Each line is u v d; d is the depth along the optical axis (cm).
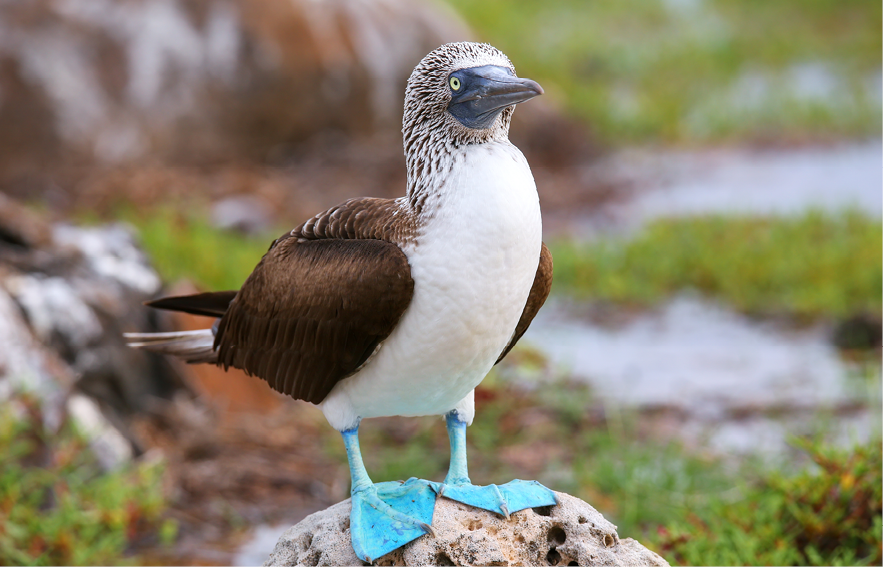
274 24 2422
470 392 648
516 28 3756
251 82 2388
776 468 1006
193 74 2338
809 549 817
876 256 1753
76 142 2211
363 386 605
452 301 554
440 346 566
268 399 1313
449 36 2662
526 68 3241
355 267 573
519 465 1140
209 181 2252
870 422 1215
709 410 1284
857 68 3425
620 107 3070
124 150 2256
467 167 555
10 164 2181
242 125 2397
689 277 1791
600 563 581
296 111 2445
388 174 2412
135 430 1166
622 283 1748
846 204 2138
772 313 1644
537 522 590
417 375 583
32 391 1035
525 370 1359
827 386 1345
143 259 1324
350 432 627
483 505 588
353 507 602
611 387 1360
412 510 591
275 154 2439
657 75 3441
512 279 559
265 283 630
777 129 2891
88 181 2178
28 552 928
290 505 1074
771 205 2214
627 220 2223
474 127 562
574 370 1430
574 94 3058
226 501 1076
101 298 1209
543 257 624
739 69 3503
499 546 576
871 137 2786
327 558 590
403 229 574
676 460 1106
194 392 1260
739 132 2888
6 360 1056
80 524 969
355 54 2498
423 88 572
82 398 1106
